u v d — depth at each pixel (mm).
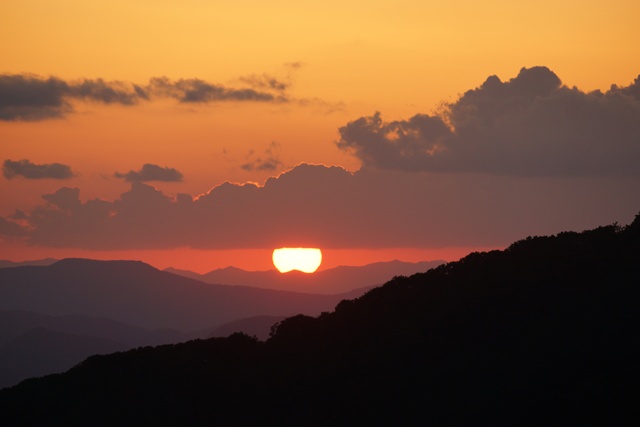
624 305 142375
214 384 155875
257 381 155875
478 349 144125
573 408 122500
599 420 119625
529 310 150625
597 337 136125
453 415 129000
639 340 132250
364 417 135625
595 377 127250
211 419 146750
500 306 155625
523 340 142250
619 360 129125
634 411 119375
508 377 133250
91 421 149125
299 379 152875
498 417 125062
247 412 146500
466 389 134000
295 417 141875
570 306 147500
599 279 153500
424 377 140750
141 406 151500
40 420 153250
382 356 151375
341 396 143125
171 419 147625
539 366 133000
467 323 153250
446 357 144875
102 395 157000
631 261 155625
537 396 126750
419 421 130125
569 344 136500
